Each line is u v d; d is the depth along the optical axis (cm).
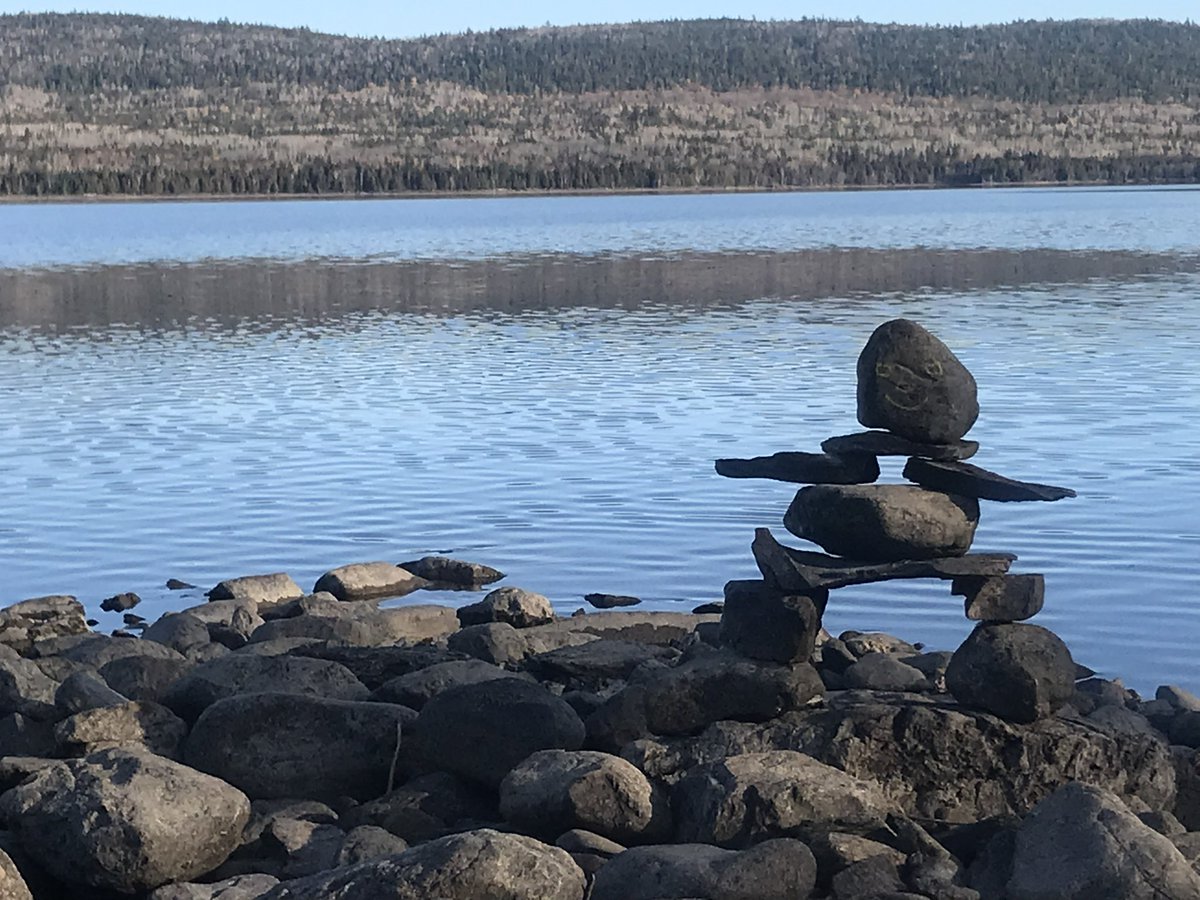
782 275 7469
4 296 6825
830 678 1286
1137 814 1030
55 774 1045
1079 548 2075
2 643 1645
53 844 1005
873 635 1579
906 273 7469
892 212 16875
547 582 1998
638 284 6994
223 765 1154
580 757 1065
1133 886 917
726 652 1148
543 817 1038
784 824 1005
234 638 1664
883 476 2478
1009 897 945
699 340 4584
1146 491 2386
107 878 989
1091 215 14925
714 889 926
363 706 1170
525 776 1056
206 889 968
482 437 2930
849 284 6831
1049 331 4672
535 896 899
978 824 1042
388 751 1155
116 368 4103
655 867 942
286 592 1925
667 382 3631
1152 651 1680
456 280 7419
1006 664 1085
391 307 5966
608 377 3741
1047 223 13125
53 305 6312
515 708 1130
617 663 1421
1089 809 967
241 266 8812
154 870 989
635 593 1944
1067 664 1095
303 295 6650
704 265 8312
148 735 1201
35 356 4422
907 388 1117
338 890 897
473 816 1113
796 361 4019
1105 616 1795
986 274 7312
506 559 2108
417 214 18825
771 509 2334
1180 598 1855
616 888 937
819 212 17325
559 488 2488
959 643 1723
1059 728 1091
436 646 1548
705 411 3194
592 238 11738
